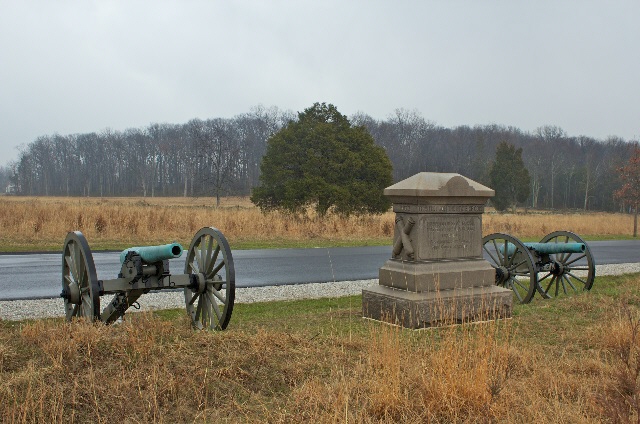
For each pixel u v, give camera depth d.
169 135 105.69
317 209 27.97
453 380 5.25
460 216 9.16
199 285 7.55
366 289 9.29
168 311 9.52
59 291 11.27
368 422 4.72
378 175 29.25
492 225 31.05
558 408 4.95
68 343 5.72
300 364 6.03
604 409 4.68
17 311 9.29
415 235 8.81
